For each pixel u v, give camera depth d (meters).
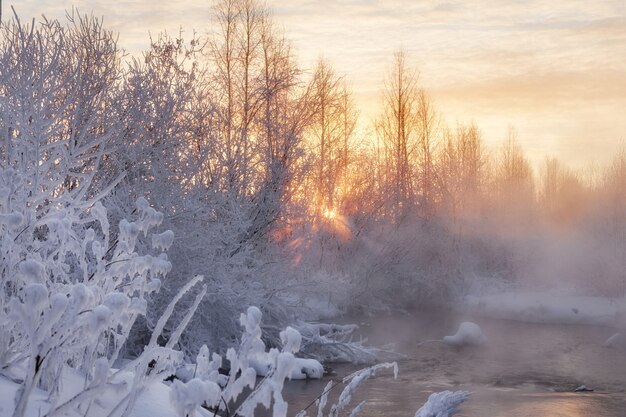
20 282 4.37
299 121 20.36
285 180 18.56
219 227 15.72
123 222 4.34
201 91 16.77
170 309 3.79
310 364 15.47
